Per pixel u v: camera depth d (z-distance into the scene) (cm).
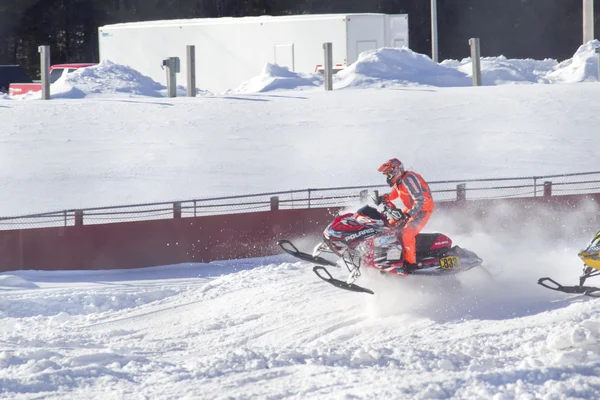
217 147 5916
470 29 16812
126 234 3922
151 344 2392
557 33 16925
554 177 4916
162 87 8675
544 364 1694
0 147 5875
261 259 4081
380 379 1633
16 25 15525
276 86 8106
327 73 7738
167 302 3048
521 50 17088
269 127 6356
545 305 2444
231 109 6888
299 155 5744
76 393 1633
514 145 5900
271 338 2419
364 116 6606
